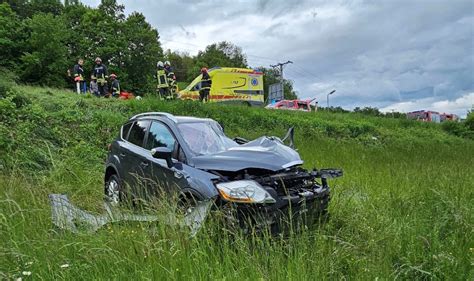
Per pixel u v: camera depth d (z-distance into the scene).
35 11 44.81
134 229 4.32
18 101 11.92
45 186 6.45
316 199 5.13
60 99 14.38
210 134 5.95
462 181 8.01
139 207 5.03
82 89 20.39
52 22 34.94
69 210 4.79
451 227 5.36
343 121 24.09
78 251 4.03
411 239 4.84
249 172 4.97
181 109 17.45
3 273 3.60
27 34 34.81
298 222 4.70
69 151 9.94
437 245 4.68
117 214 4.62
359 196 7.06
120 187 6.43
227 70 28.78
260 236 4.40
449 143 25.83
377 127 24.73
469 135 30.59
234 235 4.22
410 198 6.90
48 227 4.53
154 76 44.56
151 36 43.91
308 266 4.04
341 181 8.40
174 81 20.08
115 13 46.31
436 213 6.00
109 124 12.64
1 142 8.91
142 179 5.75
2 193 5.34
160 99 18.11
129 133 6.84
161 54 45.94
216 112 18.53
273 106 32.03
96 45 40.62
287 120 20.48
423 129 28.53
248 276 3.78
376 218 5.68
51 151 9.54
